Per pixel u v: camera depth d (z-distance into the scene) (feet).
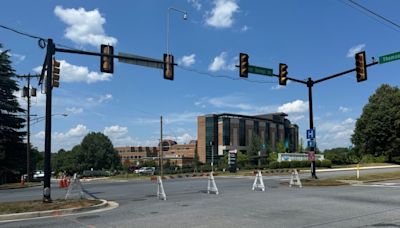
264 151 325.83
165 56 67.72
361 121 221.87
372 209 45.09
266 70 83.97
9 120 175.83
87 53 60.39
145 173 228.22
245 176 133.49
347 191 68.08
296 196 60.13
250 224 36.24
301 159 205.46
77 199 57.77
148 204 53.36
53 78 56.29
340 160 224.74
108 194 71.87
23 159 180.75
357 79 79.05
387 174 108.06
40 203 51.16
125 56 63.93
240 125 386.11
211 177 69.72
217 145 375.25
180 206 50.14
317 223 36.37
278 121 433.07
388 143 212.02
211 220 38.63
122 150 584.40
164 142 579.89
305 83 92.07
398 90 220.84
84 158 444.55
